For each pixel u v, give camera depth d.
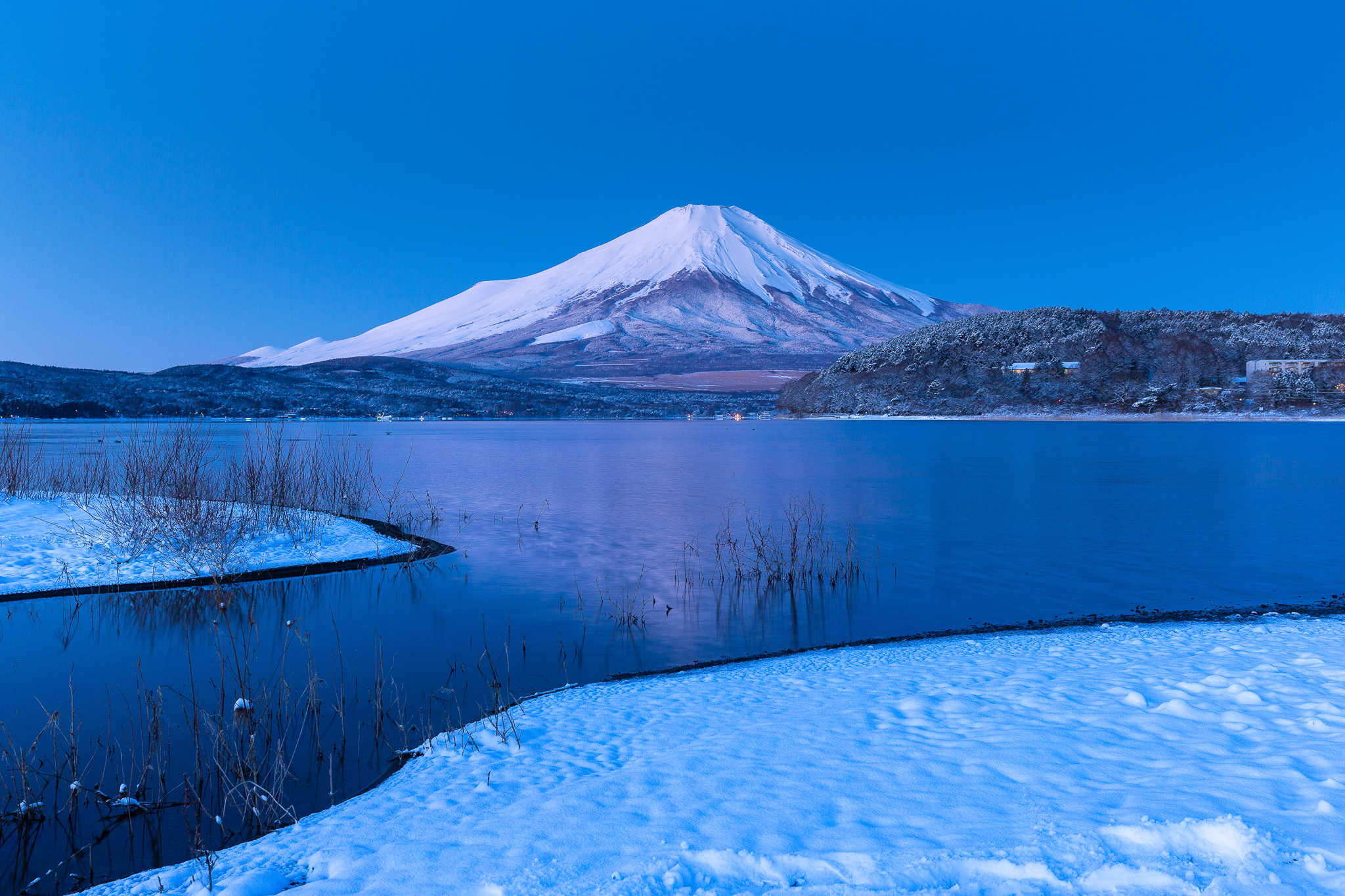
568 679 9.83
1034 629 12.08
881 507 27.22
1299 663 7.93
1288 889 3.07
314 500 22.39
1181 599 14.20
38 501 20.42
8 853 5.57
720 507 27.34
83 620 12.63
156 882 4.62
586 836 4.50
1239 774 4.56
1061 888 3.26
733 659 10.67
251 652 11.05
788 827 4.36
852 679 8.57
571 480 37.00
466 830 4.82
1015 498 29.30
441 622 12.77
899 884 3.45
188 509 17.56
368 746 7.34
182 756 7.30
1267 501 27.91
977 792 4.65
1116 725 5.86
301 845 4.90
